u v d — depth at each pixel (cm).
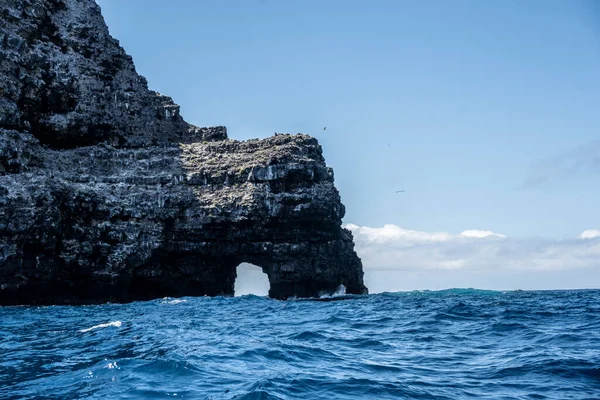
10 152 6725
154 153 8506
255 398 1370
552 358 1777
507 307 3884
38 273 6200
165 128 9062
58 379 1622
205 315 3972
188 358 1839
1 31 7500
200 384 1520
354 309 4372
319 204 7806
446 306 4284
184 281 7750
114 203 7288
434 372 1681
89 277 6825
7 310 5275
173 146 8869
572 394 1405
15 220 6050
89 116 8244
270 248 7762
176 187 7862
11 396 1451
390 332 2602
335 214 8219
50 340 2491
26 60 7675
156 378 1590
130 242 7162
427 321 3014
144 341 2331
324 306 5031
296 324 3102
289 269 7769
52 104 8025
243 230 7694
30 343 2408
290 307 4944
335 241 8369
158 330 2773
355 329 2758
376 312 3878
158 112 9106
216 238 7669
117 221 7250
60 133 7975
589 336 2245
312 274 7919
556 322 2792
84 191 7106
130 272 7100
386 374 1653
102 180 7694
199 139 9300
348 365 1791
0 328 3153
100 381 1573
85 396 1428
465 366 1759
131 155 8288
